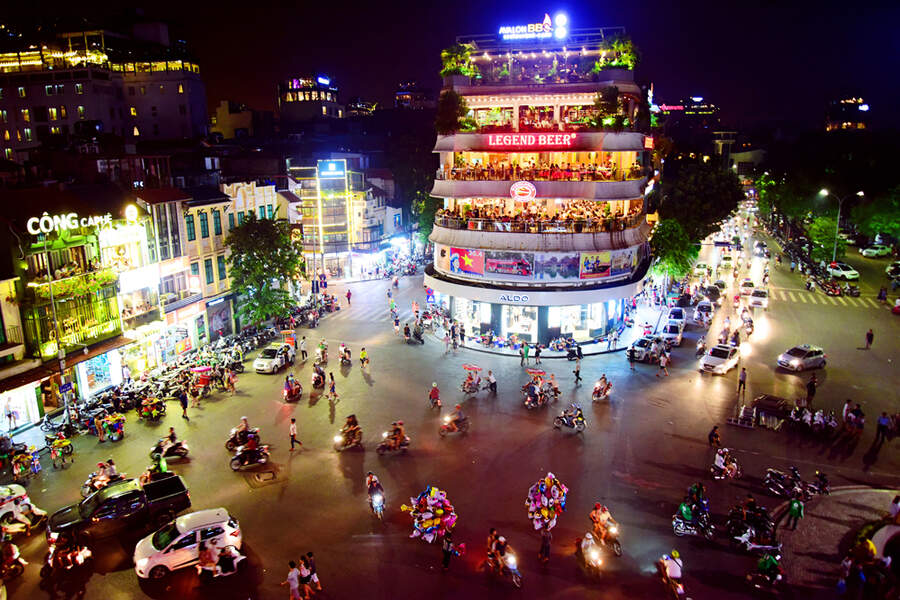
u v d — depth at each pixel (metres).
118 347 39.41
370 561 23.33
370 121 146.75
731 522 24.25
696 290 64.69
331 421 35.88
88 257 38.19
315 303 61.06
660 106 86.06
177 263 45.91
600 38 51.22
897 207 82.25
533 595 21.44
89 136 52.72
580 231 47.03
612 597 21.33
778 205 113.62
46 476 29.91
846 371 43.12
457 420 34.00
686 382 41.56
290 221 64.50
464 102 49.41
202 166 53.44
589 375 43.16
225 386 40.69
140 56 107.56
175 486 26.64
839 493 27.95
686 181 70.94
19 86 99.00
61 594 21.84
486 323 50.84
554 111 49.97
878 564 21.97
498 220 47.75
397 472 29.94
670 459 30.97
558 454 31.58
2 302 33.84
